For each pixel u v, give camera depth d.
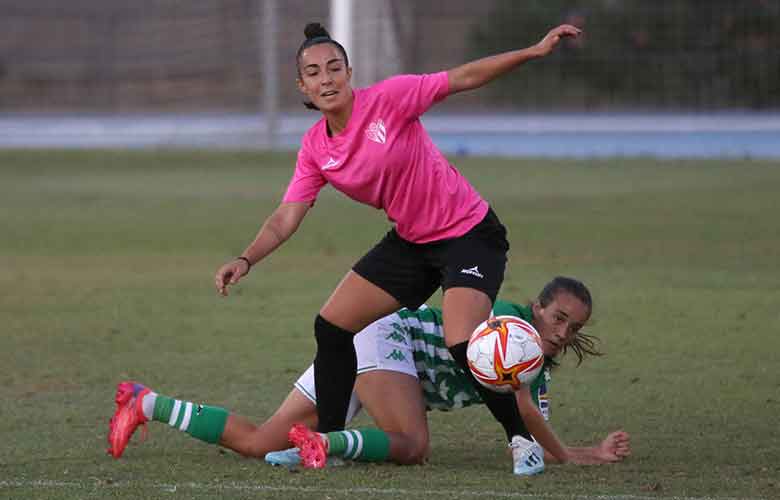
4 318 33.81
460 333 18.14
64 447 20.41
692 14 102.06
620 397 24.27
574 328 19.22
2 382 26.08
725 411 22.94
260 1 131.75
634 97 104.25
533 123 101.94
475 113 108.62
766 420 22.19
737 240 46.75
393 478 17.97
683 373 26.31
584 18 104.19
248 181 72.44
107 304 35.81
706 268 40.69
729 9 101.25
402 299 19.31
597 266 41.41
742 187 64.06
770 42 101.25
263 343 30.11
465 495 16.84
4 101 128.00
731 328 31.03
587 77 105.25
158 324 32.75
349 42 81.94
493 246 18.95
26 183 73.44
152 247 48.03
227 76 131.00
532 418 18.81
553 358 19.80
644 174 71.81
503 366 17.50
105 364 27.89
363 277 19.28
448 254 18.70
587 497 16.73
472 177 71.81
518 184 68.12
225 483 17.72
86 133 105.00
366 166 18.50
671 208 56.66
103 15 139.62
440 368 20.08
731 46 101.69
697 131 93.44
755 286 37.19
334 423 19.39
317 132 19.14
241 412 23.47
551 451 19.14
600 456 19.30
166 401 19.30
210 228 53.28
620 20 103.25
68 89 130.25
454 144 92.19
